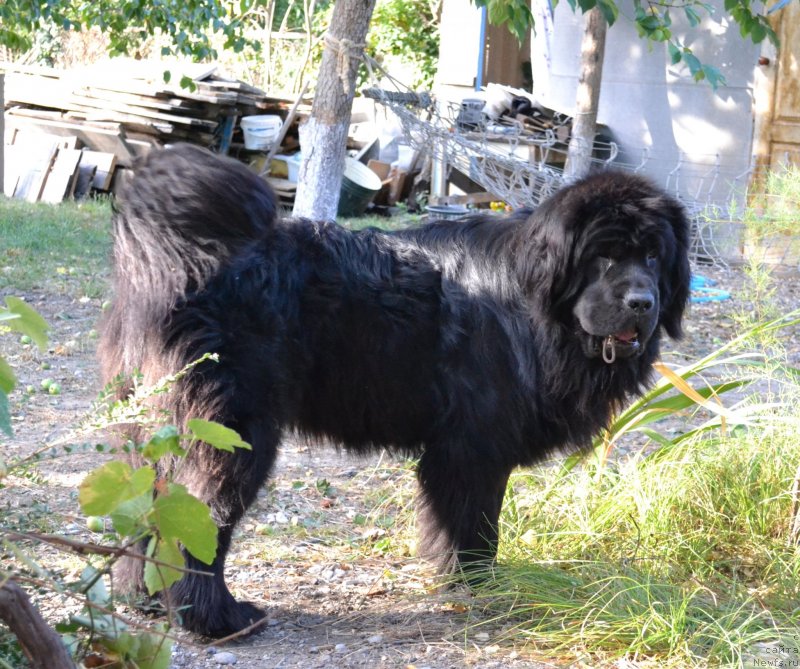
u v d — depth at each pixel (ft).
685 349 25.95
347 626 11.62
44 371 21.71
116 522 5.67
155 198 10.69
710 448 15.43
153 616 11.06
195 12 32.73
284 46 73.56
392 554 14.05
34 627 5.60
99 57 66.54
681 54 26.45
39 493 14.60
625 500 14.42
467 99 39.65
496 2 21.26
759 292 27.22
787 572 12.76
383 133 49.01
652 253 11.46
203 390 10.64
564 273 11.47
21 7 31.32
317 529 14.84
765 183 33.55
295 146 47.96
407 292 12.00
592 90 35.24
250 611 11.46
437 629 11.48
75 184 44.27
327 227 12.12
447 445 12.16
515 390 11.94
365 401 12.16
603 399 12.30
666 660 10.60
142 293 10.82
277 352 11.25
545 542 13.80
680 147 40.63
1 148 42.55
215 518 10.79
